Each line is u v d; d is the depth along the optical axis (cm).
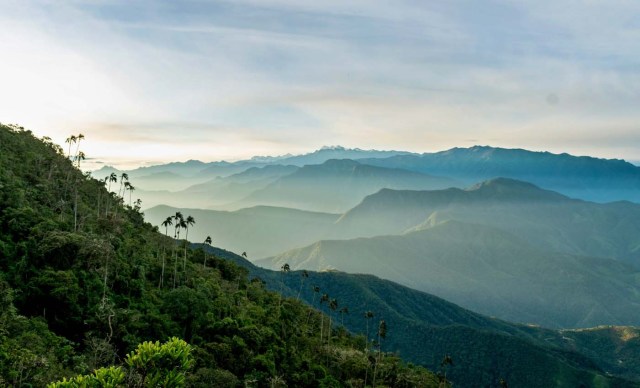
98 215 13625
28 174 13362
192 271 13762
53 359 7225
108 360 7938
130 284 10538
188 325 10244
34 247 9481
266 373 9938
